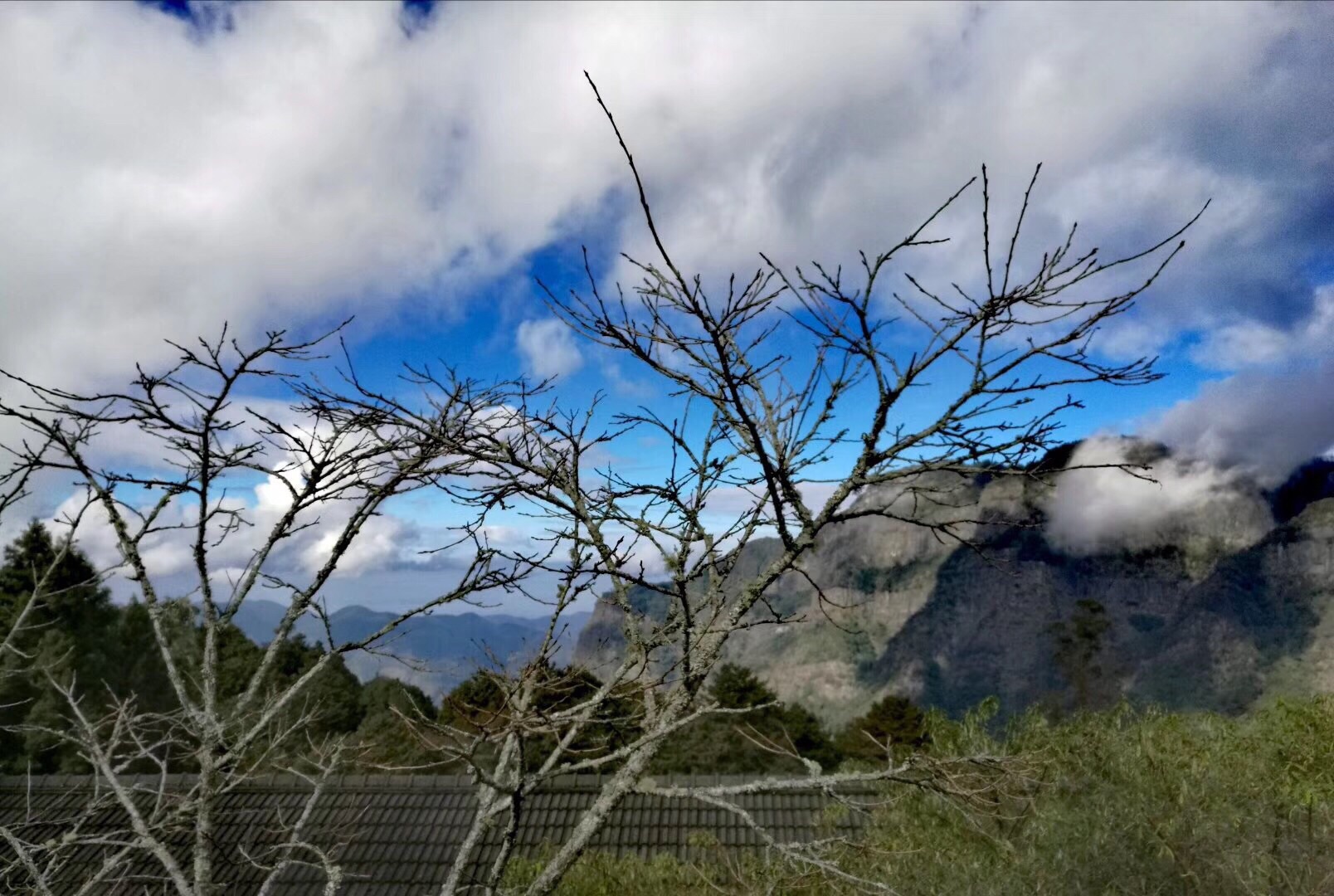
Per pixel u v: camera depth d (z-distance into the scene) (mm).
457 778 12875
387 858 11305
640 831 11992
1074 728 6164
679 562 2789
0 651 3336
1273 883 4969
